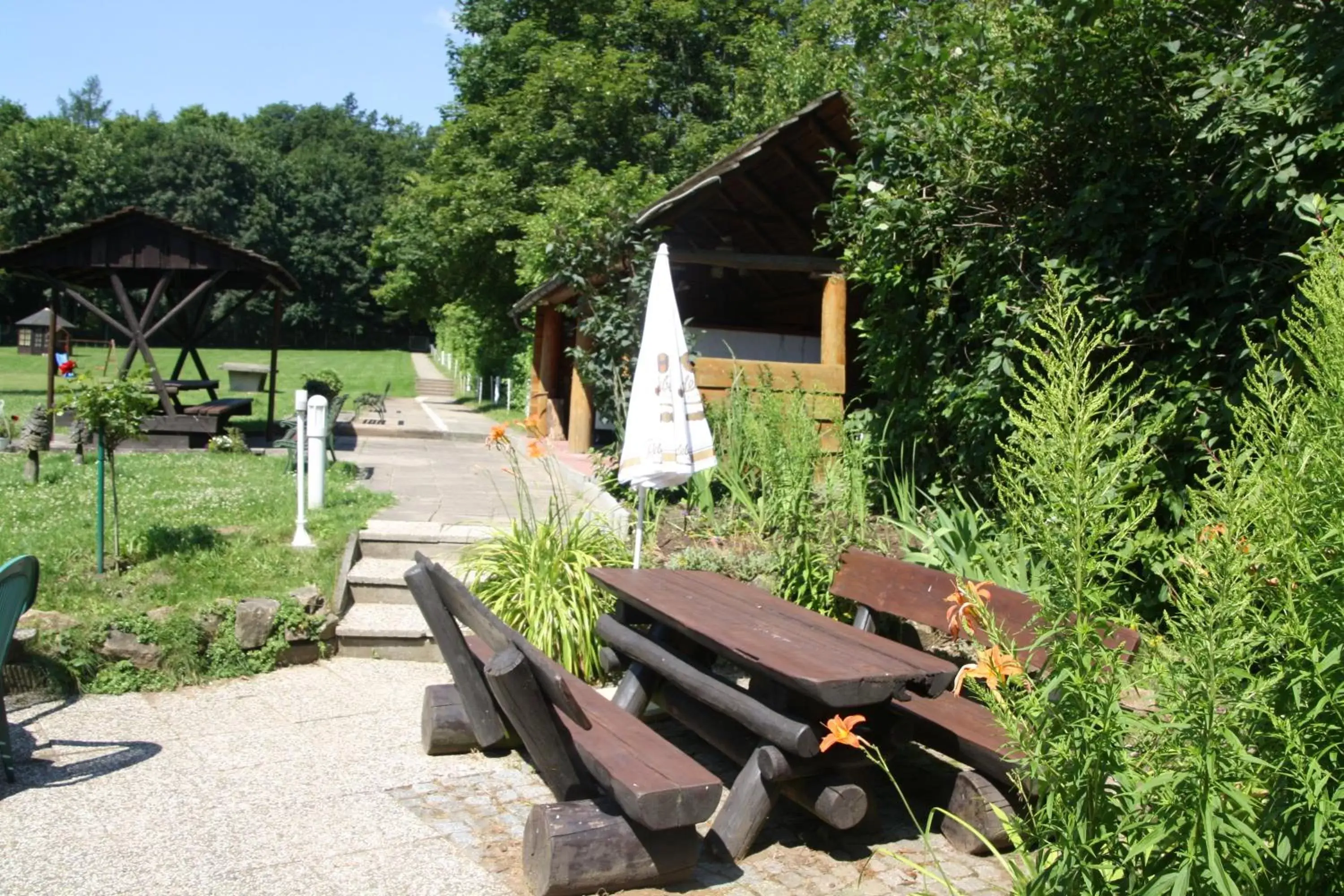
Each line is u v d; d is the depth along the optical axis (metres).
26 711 5.57
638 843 3.72
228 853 3.96
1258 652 2.37
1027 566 5.69
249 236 65.69
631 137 29.23
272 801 4.48
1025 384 2.75
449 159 30.95
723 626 4.62
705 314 15.01
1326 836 2.18
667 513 8.28
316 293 70.19
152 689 5.99
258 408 23.98
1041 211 6.96
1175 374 6.01
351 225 70.06
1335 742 2.25
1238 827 2.13
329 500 9.63
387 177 73.12
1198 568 2.38
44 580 6.54
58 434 15.34
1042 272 6.82
